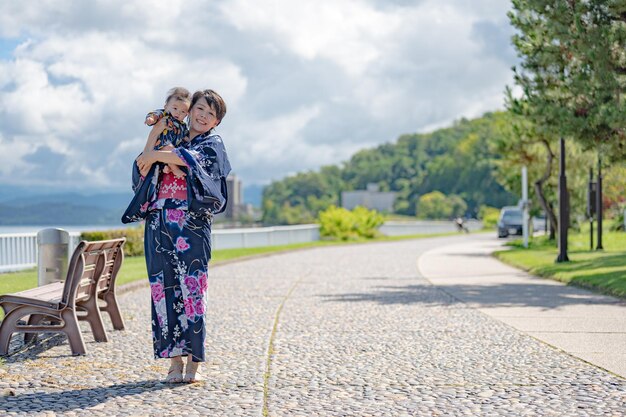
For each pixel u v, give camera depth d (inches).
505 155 1200.2
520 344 326.6
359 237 1989.4
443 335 354.6
